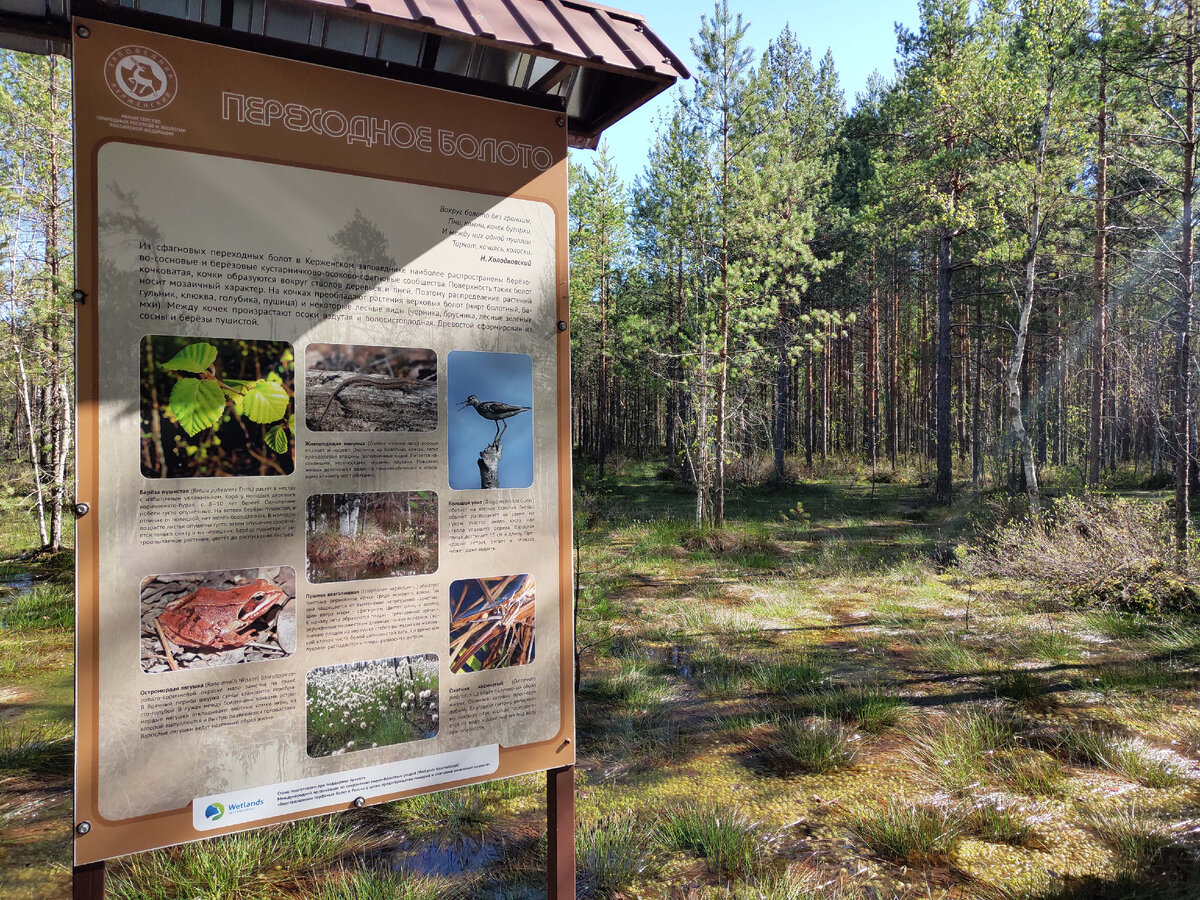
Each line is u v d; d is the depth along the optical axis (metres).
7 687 5.98
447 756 2.34
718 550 12.42
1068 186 14.85
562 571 2.55
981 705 5.19
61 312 11.67
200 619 1.99
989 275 20.17
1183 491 8.42
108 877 3.16
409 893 2.99
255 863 3.27
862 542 12.97
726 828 3.52
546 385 2.53
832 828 3.62
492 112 2.42
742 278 14.34
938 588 9.23
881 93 26.66
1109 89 12.49
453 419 2.36
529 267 2.49
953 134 14.85
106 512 1.88
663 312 23.55
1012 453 19.73
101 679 1.87
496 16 2.11
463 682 2.37
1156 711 5.01
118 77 1.91
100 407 1.88
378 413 2.23
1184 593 7.66
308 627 2.13
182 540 1.97
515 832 3.62
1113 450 24.53
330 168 2.17
